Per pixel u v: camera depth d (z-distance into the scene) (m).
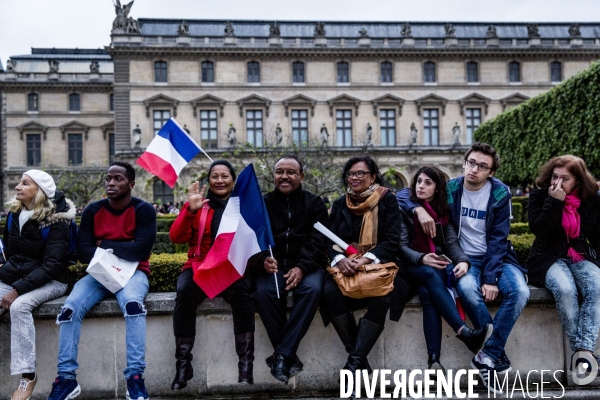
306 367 6.75
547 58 55.66
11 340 6.09
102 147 61.88
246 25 56.88
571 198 6.72
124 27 51.41
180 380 6.04
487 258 6.64
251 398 6.54
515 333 6.85
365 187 6.70
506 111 37.28
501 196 6.88
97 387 6.58
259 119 53.56
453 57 55.00
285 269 6.65
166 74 52.44
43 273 6.27
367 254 6.35
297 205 6.80
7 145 60.34
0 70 62.88
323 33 53.81
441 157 53.22
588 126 25.80
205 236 6.61
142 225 6.56
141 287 6.34
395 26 58.09
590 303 6.38
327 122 54.03
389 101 54.19
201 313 6.64
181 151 7.30
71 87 61.47
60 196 6.70
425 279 6.45
